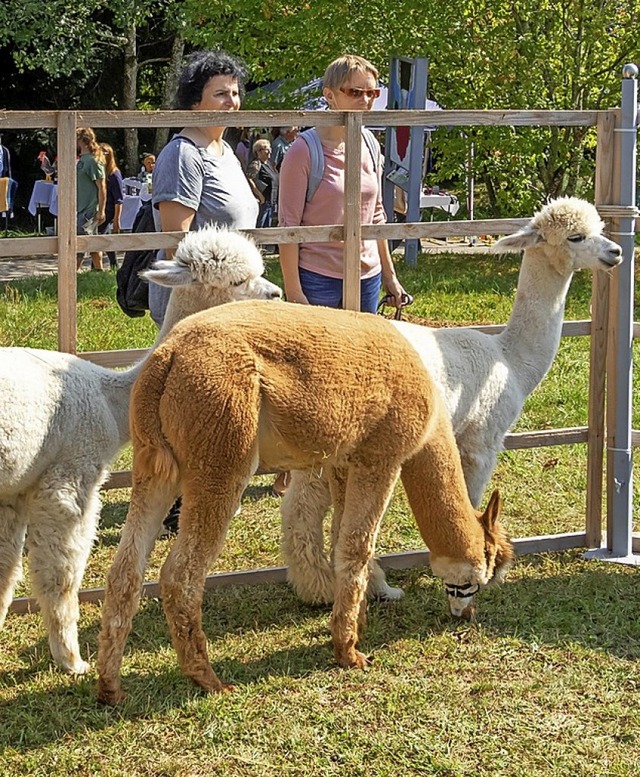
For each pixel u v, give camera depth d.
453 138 15.70
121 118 4.48
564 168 15.88
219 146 5.27
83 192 14.49
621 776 3.56
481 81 15.49
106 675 3.90
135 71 22.97
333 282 5.39
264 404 3.88
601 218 5.45
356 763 3.62
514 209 16.00
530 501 6.30
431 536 4.41
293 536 4.83
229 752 3.68
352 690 4.11
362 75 5.32
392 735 3.79
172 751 3.69
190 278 4.41
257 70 16.44
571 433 5.58
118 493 6.55
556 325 5.35
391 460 4.14
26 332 9.55
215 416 3.74
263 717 3.90
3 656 4.38
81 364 4.27
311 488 4.79
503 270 14.43
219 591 5.06
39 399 4.00
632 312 5.42
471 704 4.02
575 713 3.98
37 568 4.10
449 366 4.94
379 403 4.05
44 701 3.98
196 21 17.81
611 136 5.36
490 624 4.73
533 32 15.51
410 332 4.98
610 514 5.61
